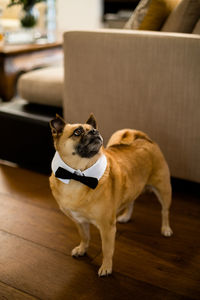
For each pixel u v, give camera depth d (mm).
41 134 2494
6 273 1521
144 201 2176
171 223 1924
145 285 1449
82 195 1374
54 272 1532
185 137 2055
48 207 2088
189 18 2205
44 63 3715
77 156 1319
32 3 3816
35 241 1757
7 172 2588
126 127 2229
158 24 2396
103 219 1412
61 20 6223
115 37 2049
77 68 2244
